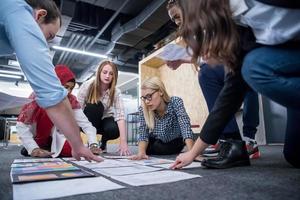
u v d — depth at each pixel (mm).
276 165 984
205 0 507
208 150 1581
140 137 1465
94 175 742
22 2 623
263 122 3004
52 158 1412
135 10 4305
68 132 648
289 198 491
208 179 692
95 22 4418
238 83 747
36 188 589
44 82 590
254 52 577
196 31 524
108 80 2021
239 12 509
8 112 4520
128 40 4809
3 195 547
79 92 2123
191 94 3430
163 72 4066
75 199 500
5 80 8055
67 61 6414
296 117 812
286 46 543
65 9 3734
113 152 2105
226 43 521
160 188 586
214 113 813
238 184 625
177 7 646
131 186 606
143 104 1521
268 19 496
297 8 456
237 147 963
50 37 750
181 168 895
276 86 545
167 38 3713
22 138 1599
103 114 2166
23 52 579
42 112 1620
